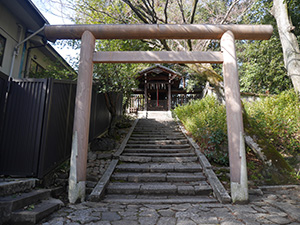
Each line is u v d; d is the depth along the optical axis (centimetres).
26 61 600
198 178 417
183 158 516
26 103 356
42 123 348
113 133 689
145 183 406
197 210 287
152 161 516
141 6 566
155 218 259
